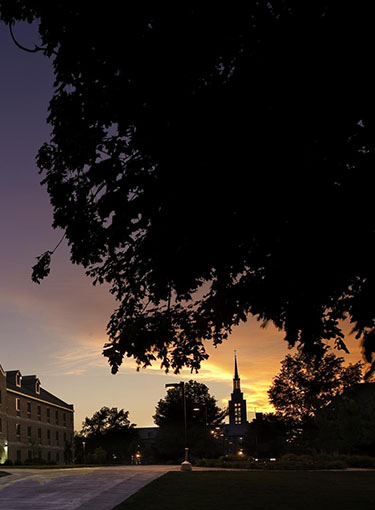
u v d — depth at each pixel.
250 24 5.60
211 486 19.73
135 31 6.09
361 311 5.39
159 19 5.90
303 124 5.21
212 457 74.44
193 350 9.32
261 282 6.08
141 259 7.61
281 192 5.44
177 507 13.91
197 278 7.41
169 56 5.86
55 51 7.25
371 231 5.20
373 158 5.18
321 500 15.42
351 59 4.88
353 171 5.21
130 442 98.06
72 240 8.15
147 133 6.25
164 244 6.39
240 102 5.36
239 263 6.47
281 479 23.02
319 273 5.45
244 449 91.50
